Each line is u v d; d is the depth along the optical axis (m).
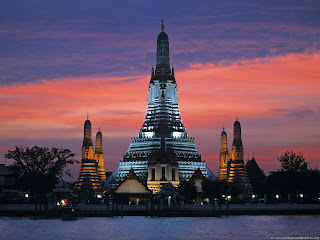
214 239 143.88
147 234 152.00
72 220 190.62
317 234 152.12
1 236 147.50
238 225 173.38
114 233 153.75
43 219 195.75
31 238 144.25
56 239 142.88
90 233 153.75
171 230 160.62
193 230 160.00
